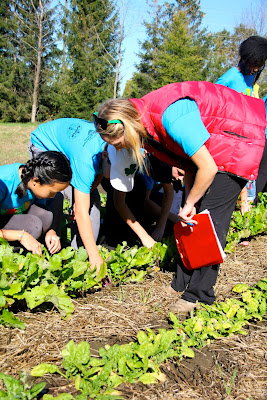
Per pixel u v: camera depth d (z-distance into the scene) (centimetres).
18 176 282
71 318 256
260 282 314
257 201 569
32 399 178
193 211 266
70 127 310
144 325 256
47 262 258
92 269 288
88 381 193
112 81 3114
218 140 240
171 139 232
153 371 211
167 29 3212
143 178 386
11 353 215
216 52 2880
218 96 238
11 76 3606
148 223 438
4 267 235
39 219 293
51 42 3625
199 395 198
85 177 278
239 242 441
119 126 225
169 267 353
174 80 2873
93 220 338
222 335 251
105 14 3353
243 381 211
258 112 250
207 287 271
